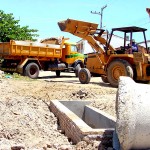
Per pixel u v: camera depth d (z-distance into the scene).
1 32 29.47
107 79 16.53
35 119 8.11
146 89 5.32
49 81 18.47
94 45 17.39
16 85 14.57
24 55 20.47
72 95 12.08
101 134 5.63
